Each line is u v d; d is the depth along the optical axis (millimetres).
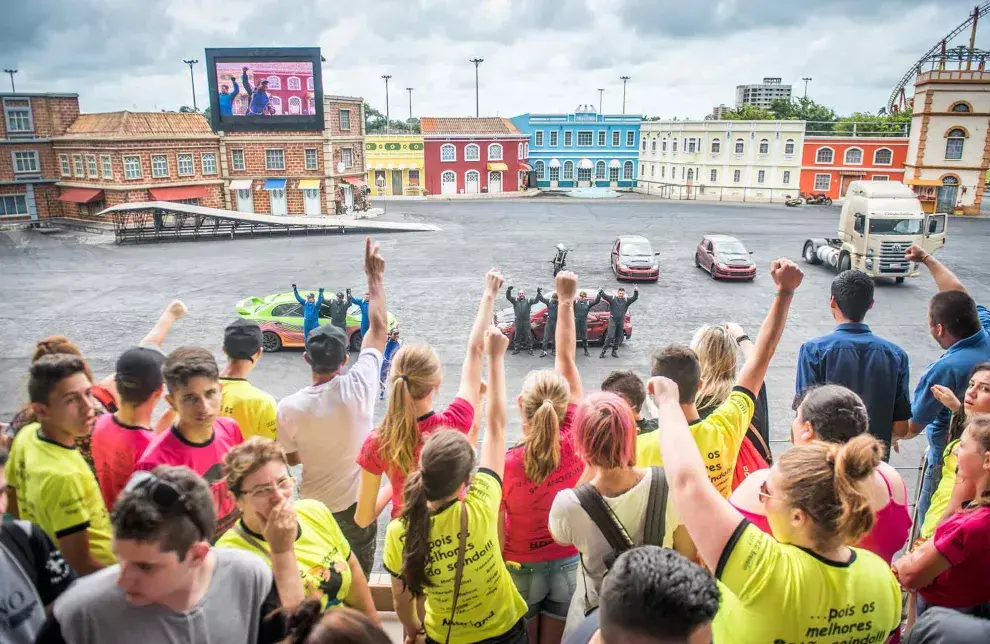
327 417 4211
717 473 3406
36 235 41656
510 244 36531
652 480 2967
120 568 2119
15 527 2613
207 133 47281
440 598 2977
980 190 50562
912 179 52594
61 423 3168
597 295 16938
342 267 30078
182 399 3400
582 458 2994
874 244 25062
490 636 3076
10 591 2496
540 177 74062
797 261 31453
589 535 2936
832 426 3211
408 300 23609
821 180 60156
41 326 20531
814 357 4840
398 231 42312
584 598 3113
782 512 2234
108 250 35844
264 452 2482
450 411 3902
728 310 21844
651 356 3643
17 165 44750
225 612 2336
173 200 44969
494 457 3244
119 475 3766
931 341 18078
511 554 3648
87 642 2186
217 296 24547
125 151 42750
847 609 2135
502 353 3490
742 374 3555
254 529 2791
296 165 49406
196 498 2135
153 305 23219
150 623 2193
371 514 3809
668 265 30062
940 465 4816
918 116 51719
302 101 47844
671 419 2578
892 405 4691
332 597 2914
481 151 67938
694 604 1698
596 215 50438
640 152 74000
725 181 63500
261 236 40844
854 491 2100
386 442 3547
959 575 3021
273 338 17578
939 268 5367
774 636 2139
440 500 2850
